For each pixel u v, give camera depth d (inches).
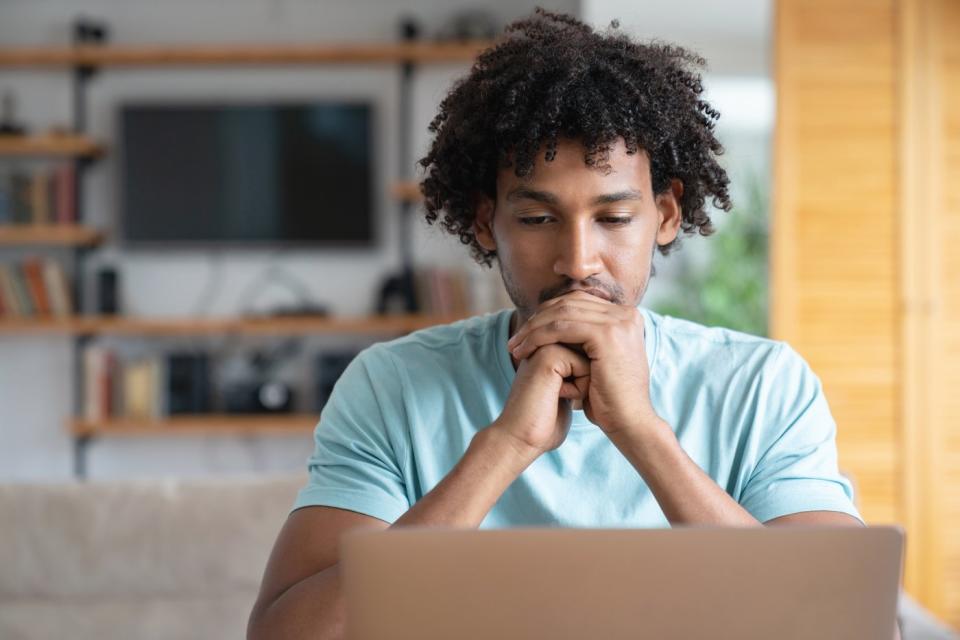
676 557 24.5
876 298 134.3
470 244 50.7
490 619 24.6
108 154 175.8
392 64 175.3
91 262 175.9
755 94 186.5
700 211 49.3
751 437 42.6
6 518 64.6
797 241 134.6
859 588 24.7
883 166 134.3
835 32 134.5
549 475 42.1
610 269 39.6
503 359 43.8
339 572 37.1
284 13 175.2
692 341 45.1
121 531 64.4
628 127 38.6
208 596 63.8
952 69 134.2
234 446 176.9
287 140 174.1
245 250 175.9
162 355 173.3
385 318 169.0
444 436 43.3
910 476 134.0
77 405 174.6
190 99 174.6
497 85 42.6
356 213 174.4
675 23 154.6
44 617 63.0
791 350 45.1
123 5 175.0
